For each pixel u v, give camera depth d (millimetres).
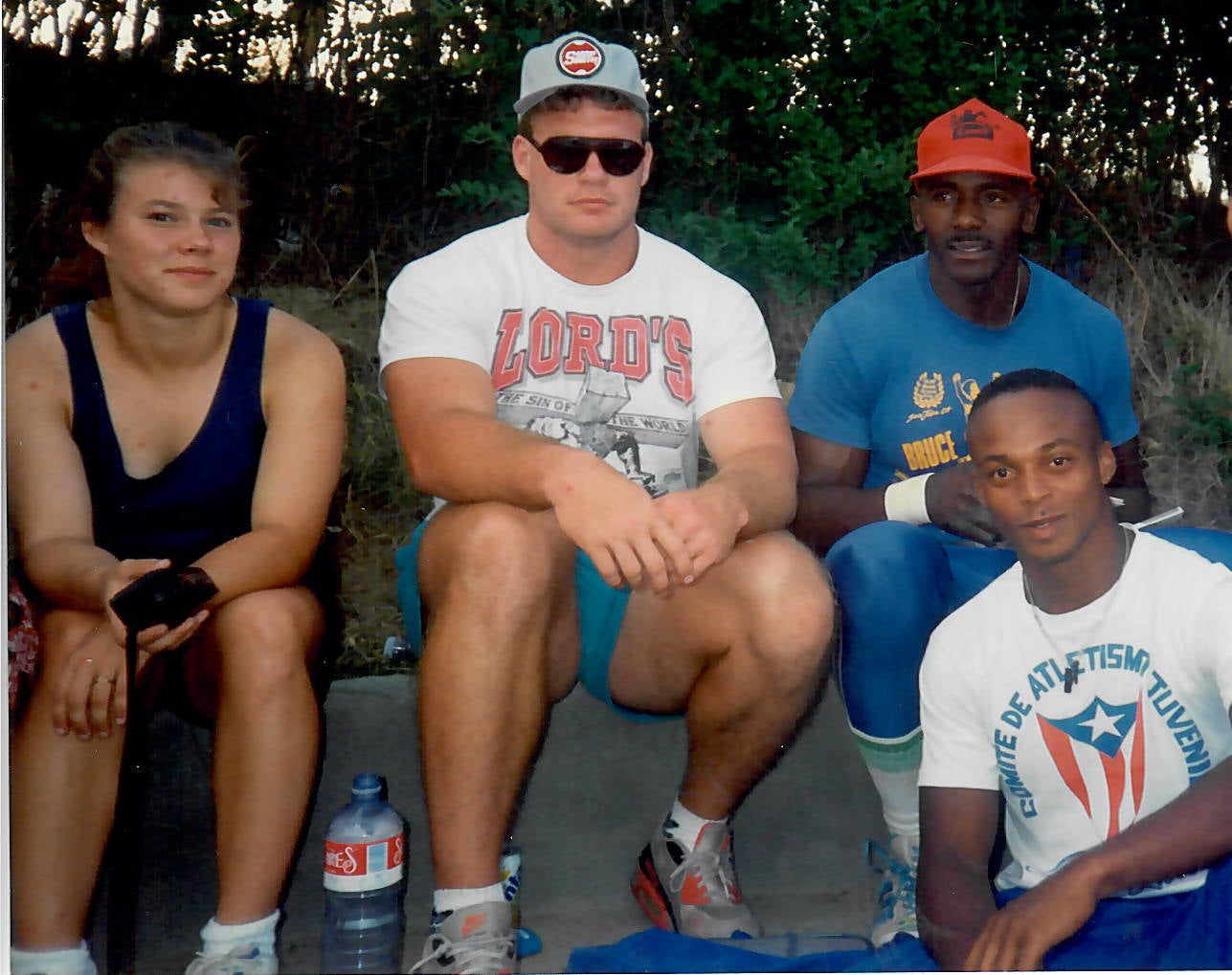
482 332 1761
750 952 1601
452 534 1484
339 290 2238
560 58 1709
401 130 2227
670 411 1804
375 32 2193
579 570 1658
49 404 1640
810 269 2285
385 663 2025
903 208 2277
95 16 2084
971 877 1550
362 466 2199
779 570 1549
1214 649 1468
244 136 2180
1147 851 1414
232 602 1559
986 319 1898
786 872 1856
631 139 1731
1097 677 1534
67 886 1534
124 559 1682
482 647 1438
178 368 1672
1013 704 1565
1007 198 1853
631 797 1825
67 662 1519
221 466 1684
